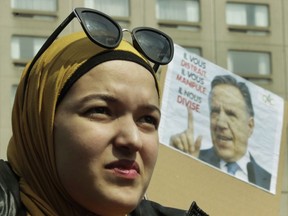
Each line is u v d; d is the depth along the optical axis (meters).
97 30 1.78
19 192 1.86
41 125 1.82
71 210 1.82
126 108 1.75
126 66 1.78
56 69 1.81
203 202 3.12
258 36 14.81
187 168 3.15
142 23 13.96
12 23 13.44
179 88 3.35
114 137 1.73
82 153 1.72
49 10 13.54
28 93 1.88
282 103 3.63
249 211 3.26
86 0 13.70
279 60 14.68
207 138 3.31
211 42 14.37
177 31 14.18
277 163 3.49
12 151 1.95
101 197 1.73
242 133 3.45
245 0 14.68
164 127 3.23
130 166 1.74
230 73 3.52
